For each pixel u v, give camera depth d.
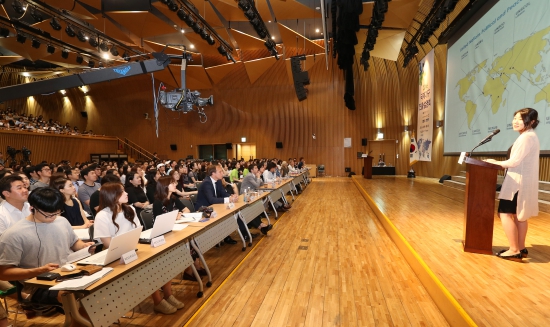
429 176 15.20
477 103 8.81
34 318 2.95
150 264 2.61
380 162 18.05
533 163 3.19
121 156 19.56
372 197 8.77
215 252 4.87
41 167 5.74
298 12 11.66
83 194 5.48
